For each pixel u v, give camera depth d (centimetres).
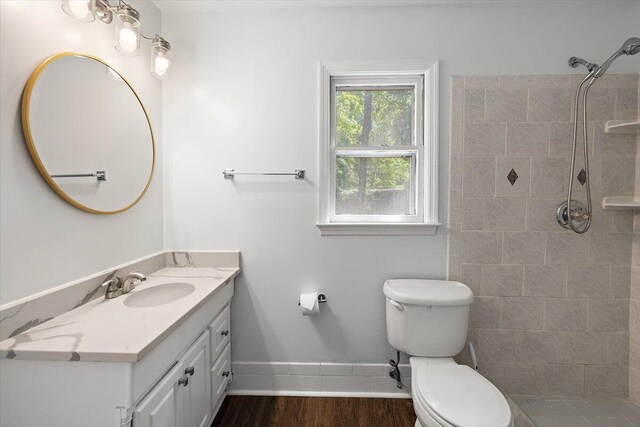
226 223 181
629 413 162
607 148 169
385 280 179
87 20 106
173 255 181
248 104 178
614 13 167
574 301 174
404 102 184
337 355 183
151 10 168
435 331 154
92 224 129
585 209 170
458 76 171
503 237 174
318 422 161
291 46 176
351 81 182
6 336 94
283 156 178
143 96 162
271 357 184
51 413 89
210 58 178
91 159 125
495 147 172
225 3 171
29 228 102
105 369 88
